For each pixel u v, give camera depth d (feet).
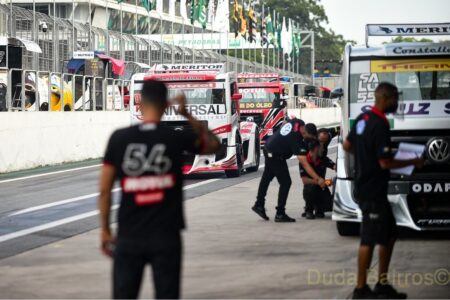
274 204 62.69
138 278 21.76
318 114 259.19
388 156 30.73
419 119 45.47
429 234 48.11
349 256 40.86
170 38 233.35
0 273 37.45
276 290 33.32
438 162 44.70
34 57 115.85
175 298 21.56
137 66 144.77
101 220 22.16
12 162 94.94
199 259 40.29
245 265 38.68
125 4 222.07
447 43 46.14
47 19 122.42
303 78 303.89
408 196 44.96
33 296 32.71
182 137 21.89
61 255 41.88
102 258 40.96
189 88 84.89
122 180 21.61
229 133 84.23
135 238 21.44
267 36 251.19
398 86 46.21
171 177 21.65
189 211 58.39
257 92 145.59
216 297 32.12
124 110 128.36
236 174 87.30
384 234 31.12
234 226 51.19
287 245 44.19
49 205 63.21
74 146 109.70
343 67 47.80
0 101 95.96
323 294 32.55
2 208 61.77
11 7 113.80
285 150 52.65
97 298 32.32
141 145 21.57
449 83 45.68
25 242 46.19
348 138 31.73
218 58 182.70
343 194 46.19
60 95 108.78
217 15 195.83
